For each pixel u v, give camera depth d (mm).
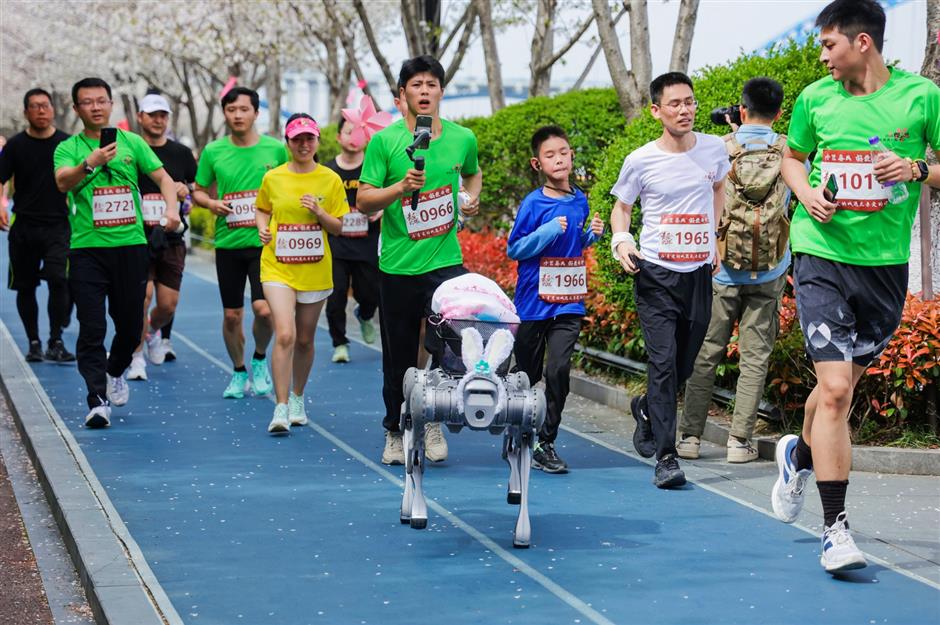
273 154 14250
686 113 9805
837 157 7668
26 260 16719
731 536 8625
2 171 16391
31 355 16969
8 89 52938
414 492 8797
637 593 7418
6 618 7742
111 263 12586
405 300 10469
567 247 10523
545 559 8125
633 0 16547
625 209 10180
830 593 7371
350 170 16406
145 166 12688
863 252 7695
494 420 8000
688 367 10242
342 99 32938
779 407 11336
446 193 10320
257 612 7160
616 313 14133
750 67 12570
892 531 8617
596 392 14070
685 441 11125
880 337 7906
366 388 15000
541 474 10633
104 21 35656
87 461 11148
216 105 47156
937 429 10562
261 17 32688
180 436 12266
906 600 7238
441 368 8695
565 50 22516
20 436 13188
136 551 8375
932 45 12391
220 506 9578
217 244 14219
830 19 7621
